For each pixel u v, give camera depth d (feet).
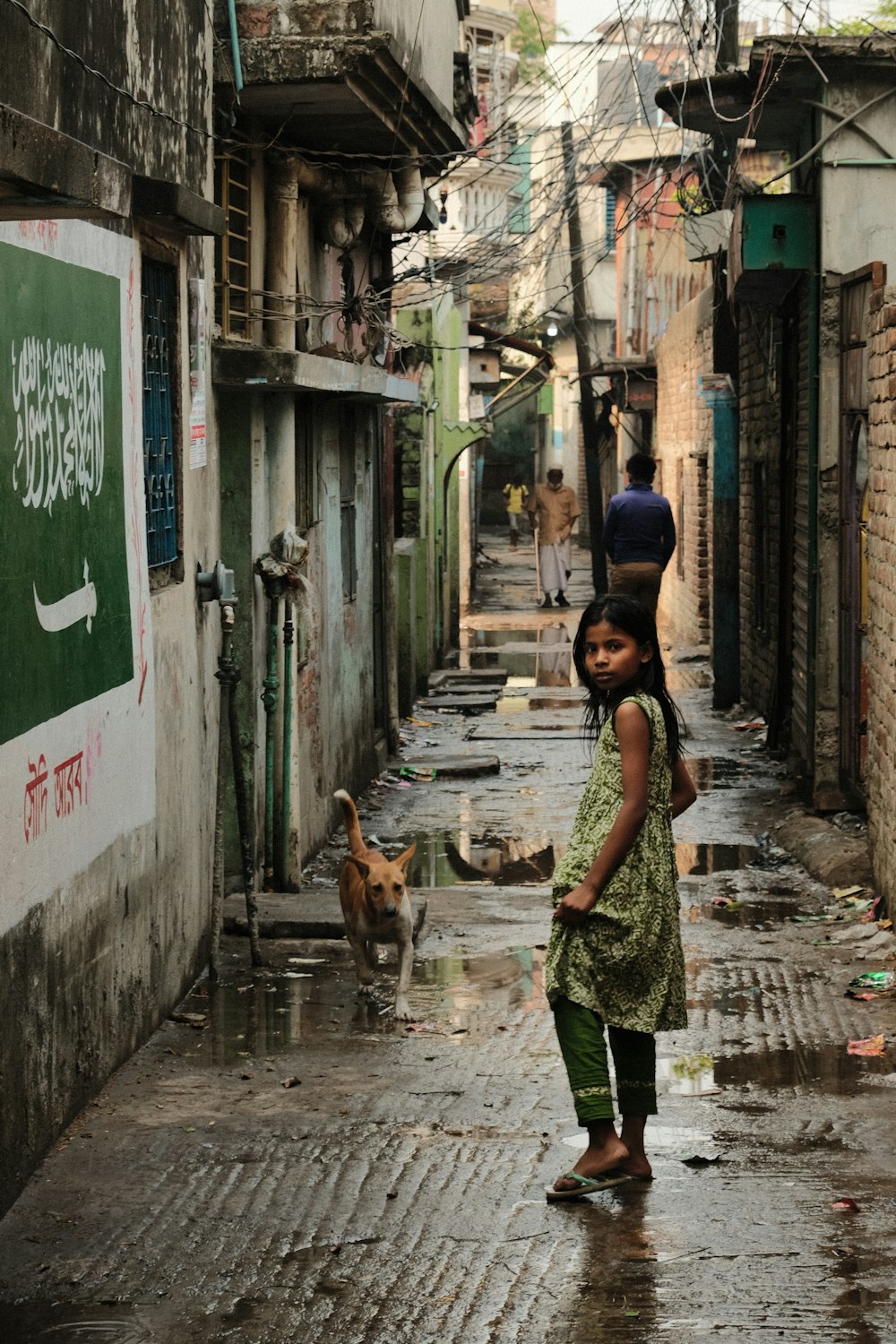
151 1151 17.84
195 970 25.27
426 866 35.29
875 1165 17.29
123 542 20.65
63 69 18.43
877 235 38.81
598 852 16.61
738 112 41.70
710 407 56.49
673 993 16.90
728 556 56.24
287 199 33.30
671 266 100.48
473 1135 18.42
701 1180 16.90
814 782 39.42
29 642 16.62
